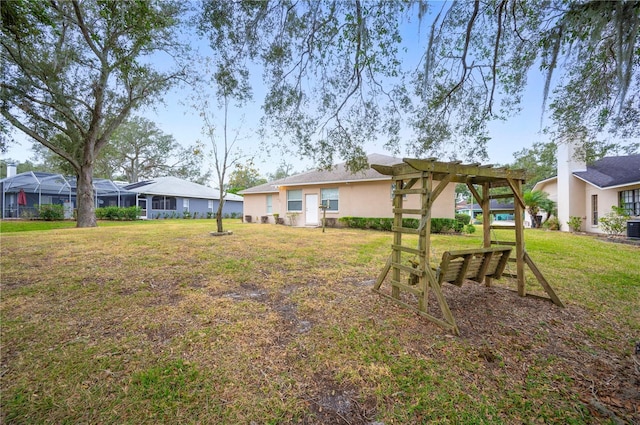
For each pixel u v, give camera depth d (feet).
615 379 6.98
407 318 10.36
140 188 68.74
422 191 10.66
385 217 41.73
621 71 8.35
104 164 91.76
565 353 8.14
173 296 12.24
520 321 10.22
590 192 40.96
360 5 12.19
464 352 8.12
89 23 28.50
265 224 51.75
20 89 30.27
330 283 14.40
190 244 24.48
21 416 5.67
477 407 6.02
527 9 11.55
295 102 16.31
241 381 6.81
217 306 11.21
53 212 54.29
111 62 31.58
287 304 11.61
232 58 14.78
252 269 16.70
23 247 21.93
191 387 6.56
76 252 20.36
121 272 15.49
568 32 10.64
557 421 5.66
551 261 19.47
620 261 19.61
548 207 47.85
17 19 15.88
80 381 6.71
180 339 8.69
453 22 12.90
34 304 11.16
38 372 7.00
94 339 8.63
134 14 20.27
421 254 10.59
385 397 6.33
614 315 10.75
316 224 47.91
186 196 76.07
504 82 14.88
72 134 38.58
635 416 5.76
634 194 34.63
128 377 6.87
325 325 9.75
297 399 6.24
